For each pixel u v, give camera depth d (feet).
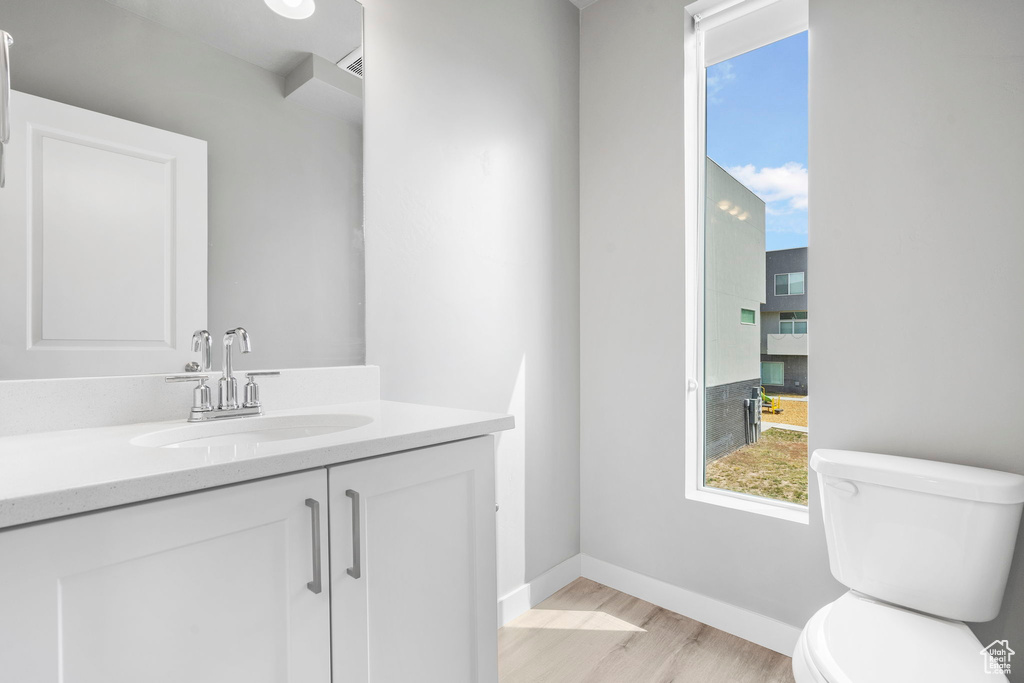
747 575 5.94
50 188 3.27
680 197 6.53
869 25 5.16
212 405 3.74
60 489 1.95
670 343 6.61
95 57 3.47
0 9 3.11
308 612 2.71
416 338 5.39
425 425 3.40
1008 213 4.47
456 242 5.81
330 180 4.70
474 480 3.62
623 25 7.13
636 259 6.95
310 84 4.57
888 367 5.03
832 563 4.83
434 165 5.58
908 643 3.62
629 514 7.03
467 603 3.58
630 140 7.03
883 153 5.08
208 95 3.99
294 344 4.45
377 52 5.05
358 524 2.88
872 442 5.12
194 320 3.89
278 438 3.82
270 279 4.32
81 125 3.40
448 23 5.73
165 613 2.24
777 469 6.18
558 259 7.22
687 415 6.57
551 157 7.12
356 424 3.86
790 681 5.15
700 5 6.44
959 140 4.69
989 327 4.55
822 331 5.41
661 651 5.68
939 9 4.79
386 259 5.13
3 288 3.10
